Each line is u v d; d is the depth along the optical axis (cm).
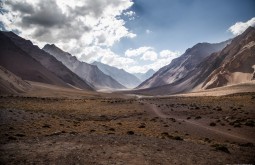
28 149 1888
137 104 8119
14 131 2712
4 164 1559
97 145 2027
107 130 3056
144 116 5462
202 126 3891
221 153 1994
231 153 2033
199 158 1812
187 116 5194
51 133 2691
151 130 3359
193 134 3291
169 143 2234
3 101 7375
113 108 6938
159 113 5909
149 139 2350
